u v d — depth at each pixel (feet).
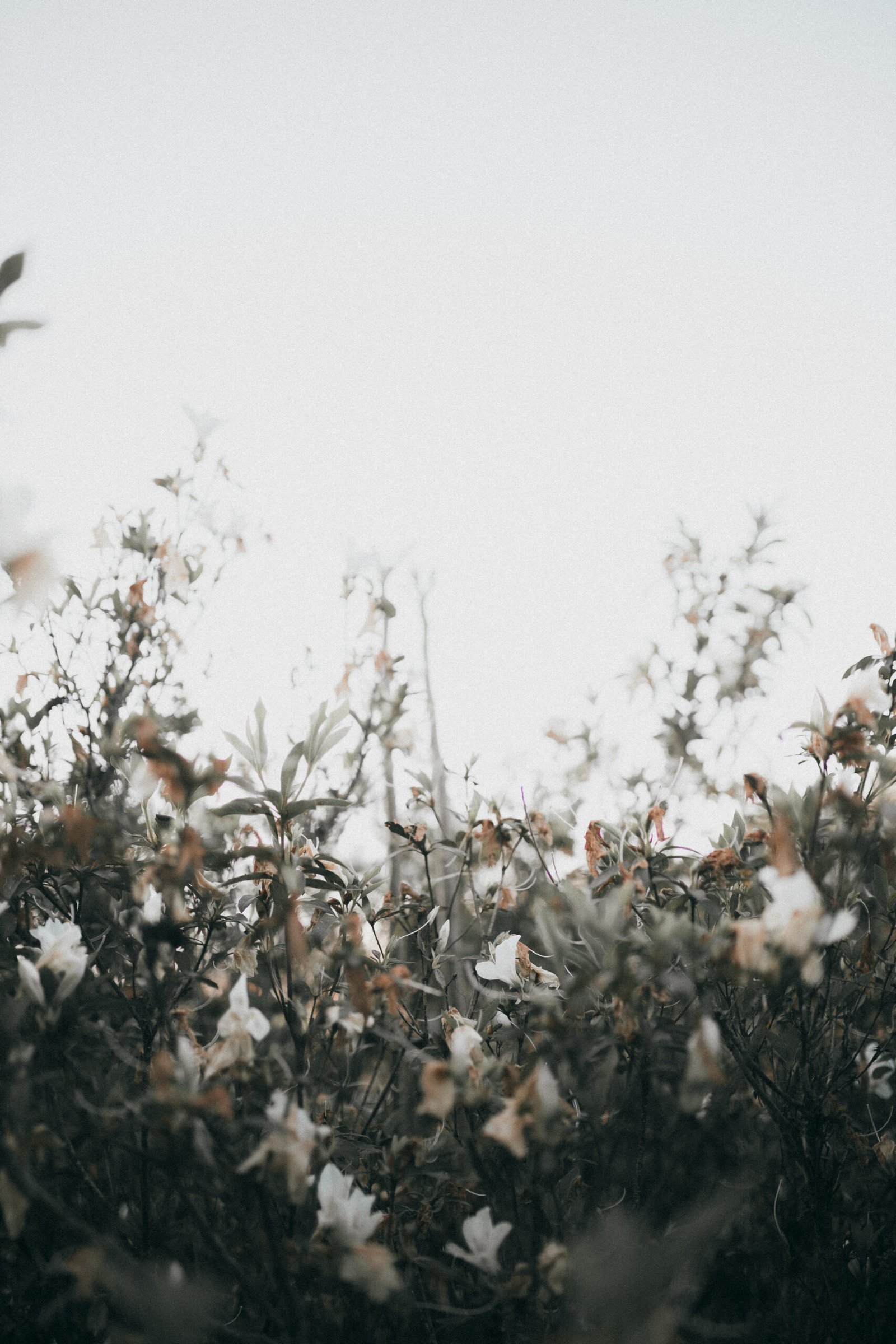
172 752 3.47
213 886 3.84
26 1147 3.26
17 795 4.07
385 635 5.28
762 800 3.78
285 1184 3.39
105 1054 3.83
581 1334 3.18
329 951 3.81
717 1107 3.67
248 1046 3.53
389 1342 3.72
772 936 3.33
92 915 4.23
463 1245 3.91
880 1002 4.07
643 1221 3.44
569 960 3.64
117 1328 3.17
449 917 4.33
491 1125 3.34
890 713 3.98
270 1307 3.43
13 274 3.28
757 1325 3.69
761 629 5.52
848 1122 4.01
